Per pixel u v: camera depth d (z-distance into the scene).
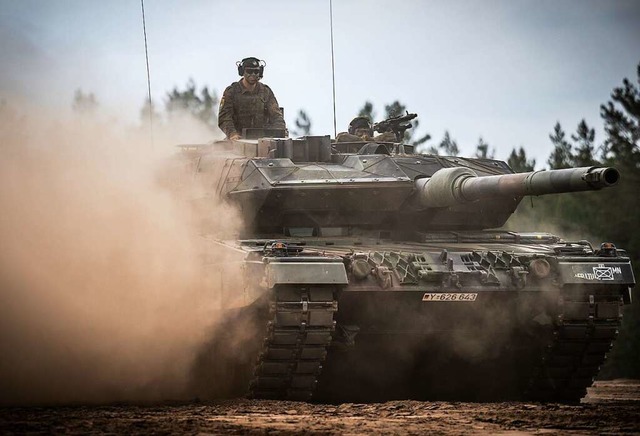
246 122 49.62
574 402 40.34
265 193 39.50
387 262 36.28
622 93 97.31
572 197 93.06
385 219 42.06
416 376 40.47
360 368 39.59
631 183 93.31
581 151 99.19
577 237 91.44
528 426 28.28
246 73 49.41
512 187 35.69
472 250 38.03
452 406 33.41
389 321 37.22
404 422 28.91
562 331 38.00
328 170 41.09
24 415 30.06
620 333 86.00
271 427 27.16
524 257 37.53
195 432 25.95
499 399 41.25
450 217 42.19
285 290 34.38
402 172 41.25
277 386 35.88
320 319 34.62
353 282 35.44
